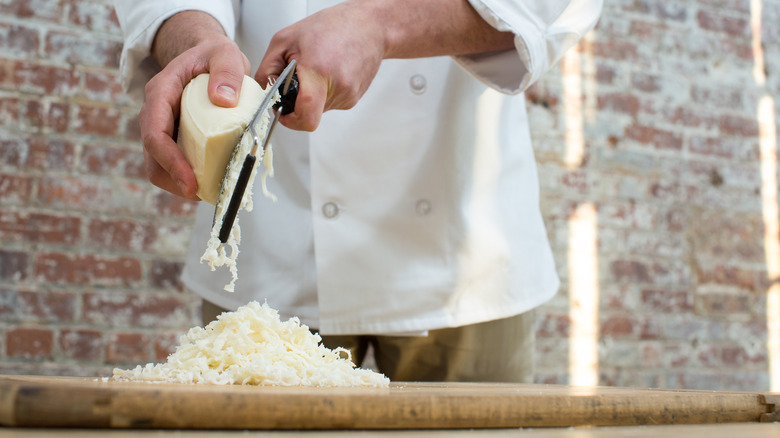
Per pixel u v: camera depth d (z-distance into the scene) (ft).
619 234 6.70
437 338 3.49
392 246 3.43
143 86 3.23
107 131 5.41
